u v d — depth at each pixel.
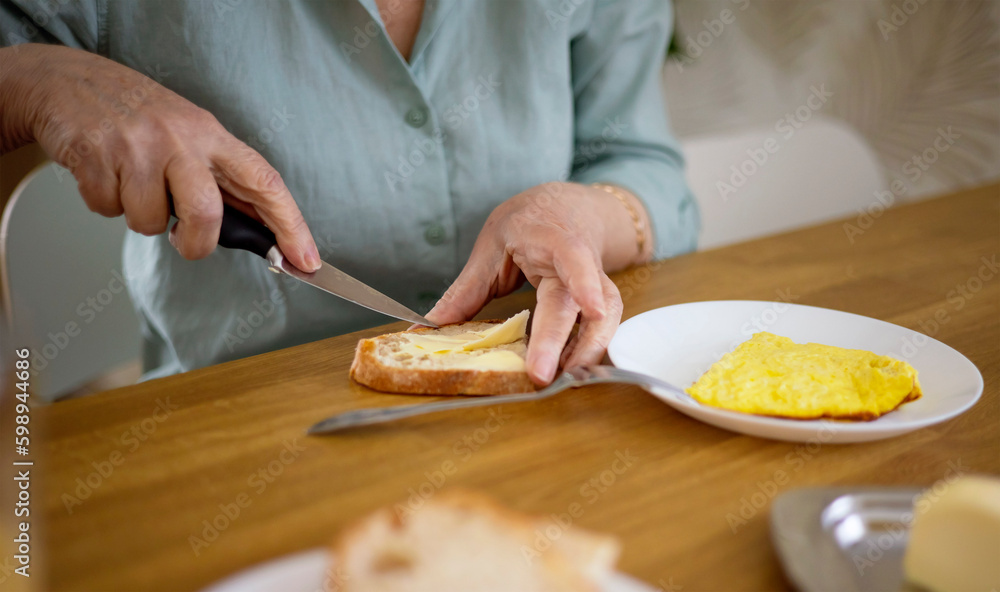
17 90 0.53
